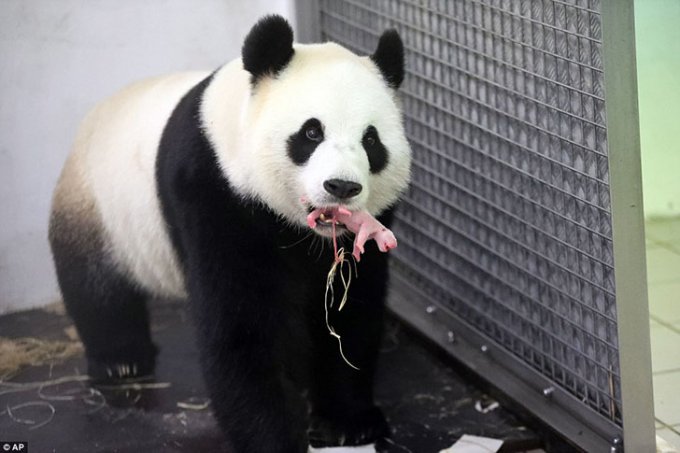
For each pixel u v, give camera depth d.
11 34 4.75
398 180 4.29
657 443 4.41
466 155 4.69
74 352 4.82
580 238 4.38
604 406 4.41
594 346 4.40
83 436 4.52
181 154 4.32
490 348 4.70
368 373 4.53
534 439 4.51
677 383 4.66
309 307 4.46
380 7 4.89
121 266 4.69
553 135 4.38
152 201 4.50
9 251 4.81
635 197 4.22
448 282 4.86
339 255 4.27
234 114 4.27
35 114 4.80
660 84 5.59
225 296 4.30
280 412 4.35
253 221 4.27
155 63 4.89
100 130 4.69
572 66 4.30
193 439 4.50
